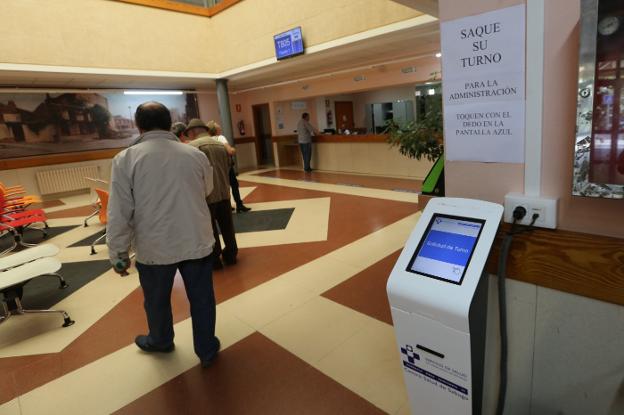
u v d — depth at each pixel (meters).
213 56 7.81
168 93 9.41
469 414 1.10
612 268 0.91
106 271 3.62
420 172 7.11
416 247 1.11
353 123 12.17
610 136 0.82
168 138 1.84
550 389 1.11
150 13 6.83
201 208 1.91
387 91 11.34
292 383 1.87
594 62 0.81
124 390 1.92
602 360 0.99
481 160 1.10
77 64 6.09
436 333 1.05
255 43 6.88
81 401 1.86
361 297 2.67
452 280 1.00
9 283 2.47
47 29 5.75
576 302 0.99
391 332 2.23
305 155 8.99
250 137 11.27
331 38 5.61
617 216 0.91
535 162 1.01
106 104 8.52
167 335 2.15
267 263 3.45
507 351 1.14
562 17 0.89
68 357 2.25
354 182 7.17
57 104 7.89
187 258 1.85
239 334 2.33
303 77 8.54
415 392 1.21
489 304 1.16
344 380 1.86
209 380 1.94
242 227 4.70
